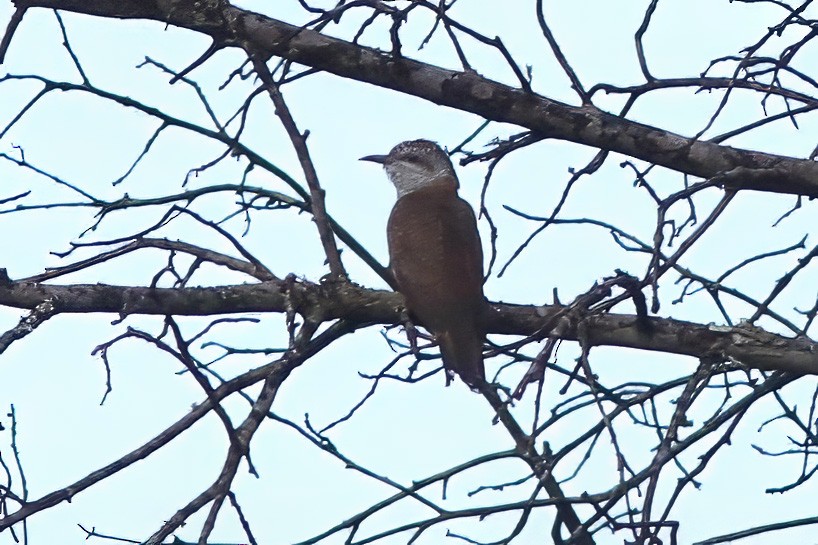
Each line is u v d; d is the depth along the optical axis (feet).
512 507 38.09
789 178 40.24
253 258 39.86
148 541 31.12
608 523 33.91
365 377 37.32
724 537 35.78
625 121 40.98
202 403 34.68
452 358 37.22
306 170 38.73
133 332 32.89
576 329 35.14
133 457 33.71
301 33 41.60
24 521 33.09
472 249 39.60
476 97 41.11
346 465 40.47
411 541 38.63
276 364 35.27
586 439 39.29
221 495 31.73
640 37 39.88
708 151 40.63
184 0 41.60
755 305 43.73
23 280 37.78
